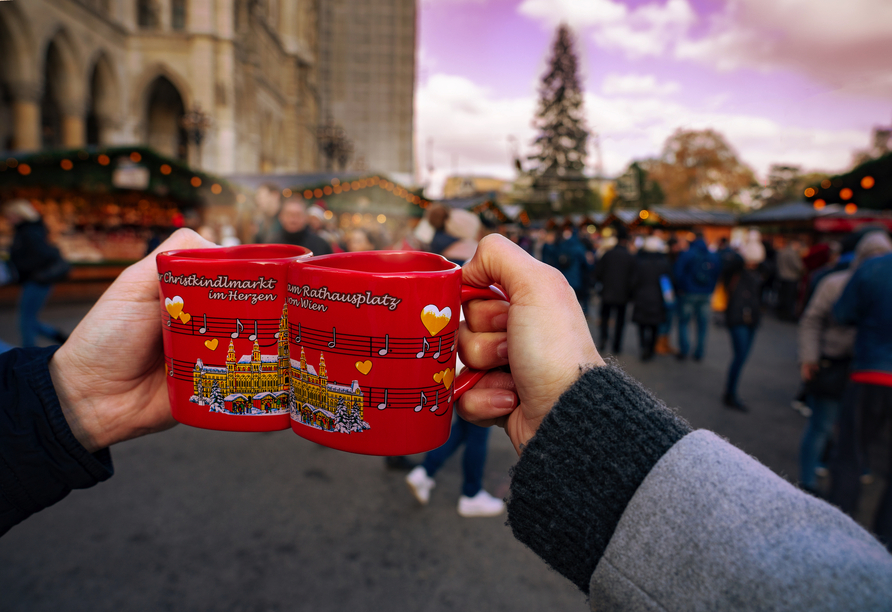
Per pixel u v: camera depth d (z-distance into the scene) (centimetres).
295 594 212
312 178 1516
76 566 224
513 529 53
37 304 555
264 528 259
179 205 1408
